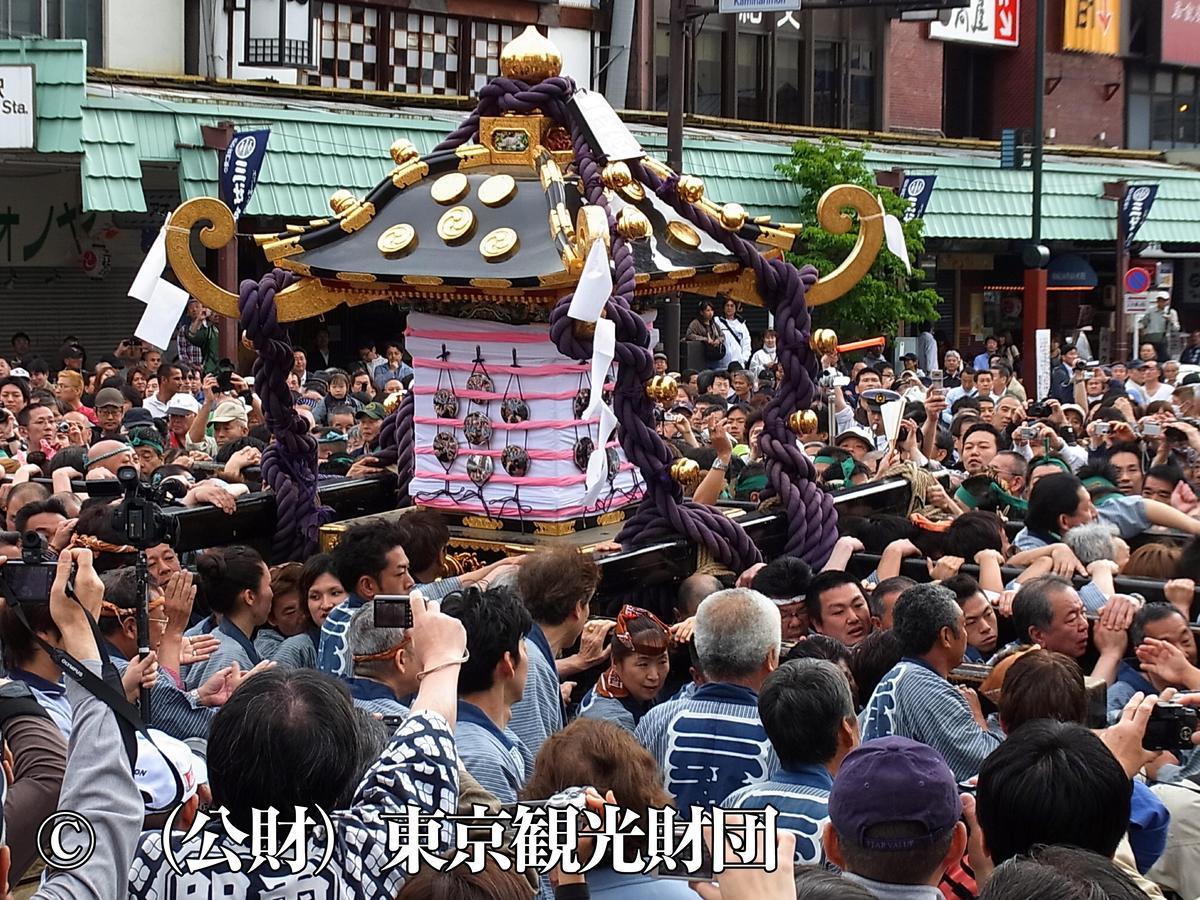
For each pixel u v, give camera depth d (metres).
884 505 8.93
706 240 7.57
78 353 16.83
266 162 17.88
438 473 7.35
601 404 6.35
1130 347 27.45
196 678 6.20
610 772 3.90
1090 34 32.62
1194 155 30.98
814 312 21.39
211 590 6.39
